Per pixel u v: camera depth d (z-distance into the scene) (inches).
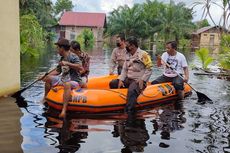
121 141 165.2
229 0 481.1
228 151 154.7
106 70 503.5
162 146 159.2
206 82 384.5
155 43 1839.3
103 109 224.5
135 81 236.7
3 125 186.9
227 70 476.7
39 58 667.4
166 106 251.4
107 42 1987.0
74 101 219.8
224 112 233.8
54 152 147.5
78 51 259.8
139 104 243.6
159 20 1833.2
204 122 205.6
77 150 150.9
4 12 252.5
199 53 525.0
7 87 263.6
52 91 232.7
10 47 263.9
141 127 191.6
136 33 1932.8
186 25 1813.5
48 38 1598.2
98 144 159.9
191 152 152.3
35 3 1147.3
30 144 157.2
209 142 166.7
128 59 247.8
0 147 152.3
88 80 286.5
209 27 1925.4
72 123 195.8
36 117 206.4
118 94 235.6
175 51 287.7
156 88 267.0
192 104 260.4
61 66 231.0
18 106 233.6
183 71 292.4
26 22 713.6
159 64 295.1
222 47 540.7
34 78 375.2
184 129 189.2
